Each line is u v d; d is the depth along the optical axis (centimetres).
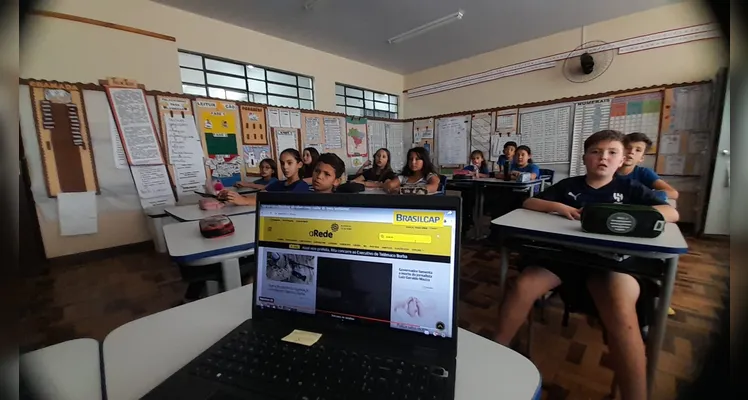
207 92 366
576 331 159
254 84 407
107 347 55
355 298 58
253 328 60
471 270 246
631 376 93
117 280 238
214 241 109
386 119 577
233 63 386
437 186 232
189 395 45
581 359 138
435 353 51
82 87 278
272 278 64
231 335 57
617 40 380
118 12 295
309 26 384
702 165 321
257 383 46
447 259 54
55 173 271
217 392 45
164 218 296
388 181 242
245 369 49
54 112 267
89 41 280
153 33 315
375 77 556
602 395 117
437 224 55
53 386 46
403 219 57
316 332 58
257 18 359
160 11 321
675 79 345
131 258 288
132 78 305
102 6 286
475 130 518
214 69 370
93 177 287
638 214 97
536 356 140
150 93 313
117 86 294
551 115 437
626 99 376
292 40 429
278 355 52
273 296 63
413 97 598
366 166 487
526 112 460
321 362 50
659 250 90
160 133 321
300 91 459
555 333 158
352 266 59
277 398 44
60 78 268
